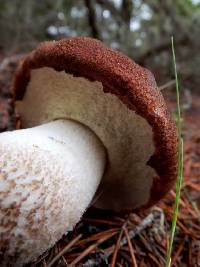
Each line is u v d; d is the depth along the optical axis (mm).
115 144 121
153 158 111
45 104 130
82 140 117
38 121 143
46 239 95
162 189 120
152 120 100
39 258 103
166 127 101
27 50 396
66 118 124
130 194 135
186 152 213
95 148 120
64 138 114
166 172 112
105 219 138
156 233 132
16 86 136
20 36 412
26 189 92
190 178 181
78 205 104
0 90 251
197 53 414
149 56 396
